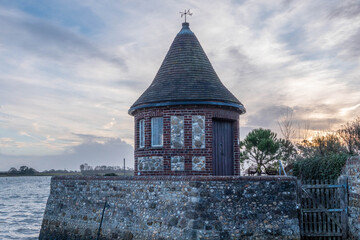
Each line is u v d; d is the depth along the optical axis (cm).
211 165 1612
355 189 1291
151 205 1391
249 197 1277
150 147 1683
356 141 2089
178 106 1639
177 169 1614
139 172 1731
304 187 1352
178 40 1864
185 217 1266
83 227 1642
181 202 1297
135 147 1805
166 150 1634
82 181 1706
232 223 1251
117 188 1541
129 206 1472
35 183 14900
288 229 1271
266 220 1268
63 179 1820
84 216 1655
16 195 6544
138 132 1802
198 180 1272
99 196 1612
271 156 2419
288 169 1736
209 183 1272
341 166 1415
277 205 1285
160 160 1644
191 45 1838
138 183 1457
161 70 1823
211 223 1245
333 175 1437
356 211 1282
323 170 1495
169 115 1645
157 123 1705
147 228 1378
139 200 1439
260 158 2422
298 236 1269
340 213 1350
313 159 1584
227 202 1265
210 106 1644
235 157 1748
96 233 1570
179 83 1698
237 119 1773
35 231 2520
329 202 1366
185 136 1622
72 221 1708
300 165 1622
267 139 2353
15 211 3753
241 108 1745
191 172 1606
